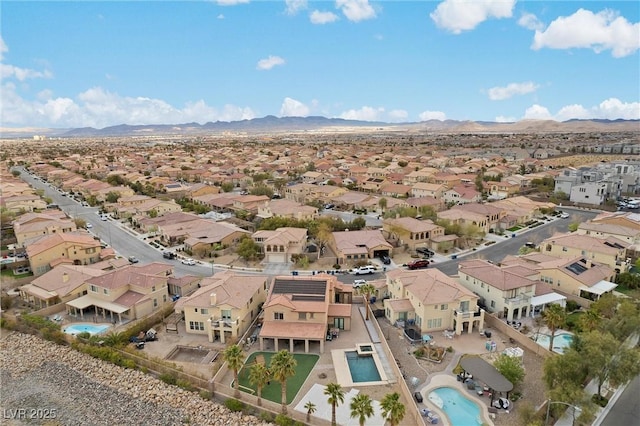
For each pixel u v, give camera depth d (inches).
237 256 3902.6
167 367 2153.1
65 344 2484.0
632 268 3348.9
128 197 5999.0
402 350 2314.2
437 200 5487.2
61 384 2171.5
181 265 3681.1
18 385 2180.1
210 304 2464.3
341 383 2044.8
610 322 2171.5
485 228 4507.9
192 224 4613.7
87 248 3649.1
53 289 2881.4
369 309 2679.6
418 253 3892.7
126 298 2753.4
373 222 5103.3
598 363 1791.3
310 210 5012.3
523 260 3272.6
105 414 1950.1
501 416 1790.1
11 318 2716.5
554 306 2247.8
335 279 2962.6
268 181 7815.0
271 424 1804.9
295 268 3585.1
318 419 1763.0
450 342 2381.9
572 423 1723.7
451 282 2659.9
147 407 1971.0
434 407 1845.5
